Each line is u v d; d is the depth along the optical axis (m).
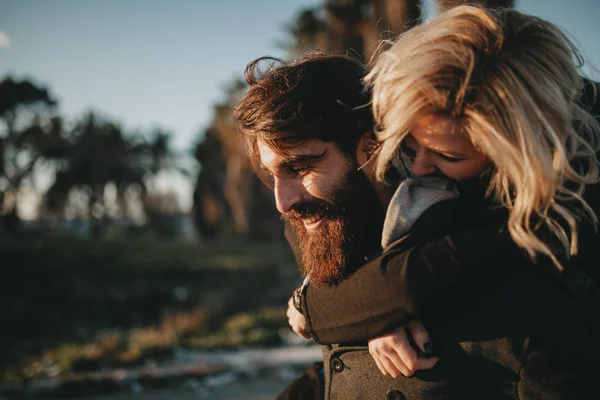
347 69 1.25
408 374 1.09
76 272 19.95
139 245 32.97
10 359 7.88
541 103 0.94
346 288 1.15
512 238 1.03
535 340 0.99
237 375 6.53
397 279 1.05
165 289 16.59
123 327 12.16
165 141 52.66
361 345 1.24
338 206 1.20
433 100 0.96
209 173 53.12
